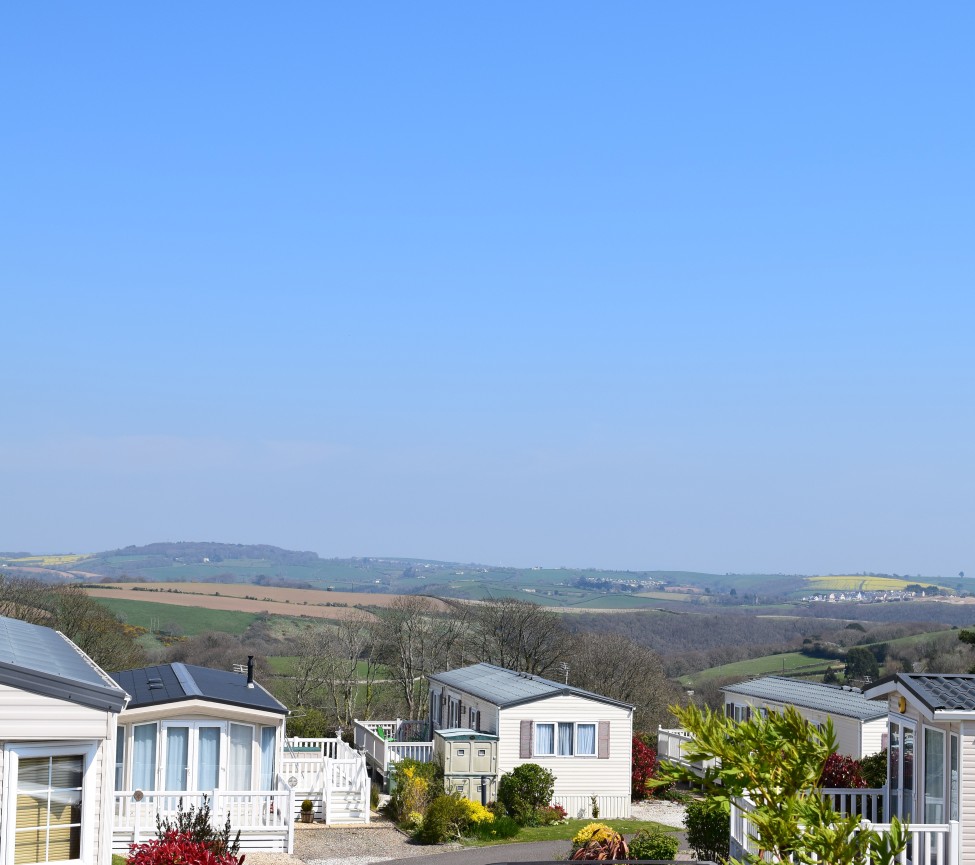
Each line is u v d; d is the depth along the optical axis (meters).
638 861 16.62
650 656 62.16
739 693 43.94
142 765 26.20
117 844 24.66
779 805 9.45
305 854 26.27
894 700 20.98
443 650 64.25
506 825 30.27
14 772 16.64
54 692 16.78
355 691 61.53
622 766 35.09
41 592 60.59
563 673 61.16
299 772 30.75
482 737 33.78
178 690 27.19
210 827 21.16
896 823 9.03
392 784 33.50
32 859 16.67
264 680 67.25
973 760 17.81
